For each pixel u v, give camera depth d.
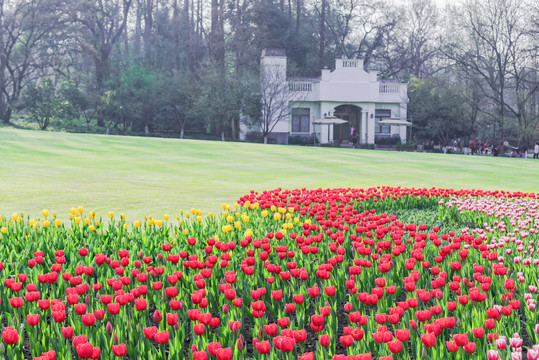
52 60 71.56
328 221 9.30
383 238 9.27
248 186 21.28
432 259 7.93
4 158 28.20
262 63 65.56
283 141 65.19
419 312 4.72
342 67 64.12
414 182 24.14
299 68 71.75
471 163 36.03
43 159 28.72
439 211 14.04
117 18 88.81
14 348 4.63
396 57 85.88
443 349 4.39
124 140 41.00
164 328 5.31
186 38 81.62
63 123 69.06
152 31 92.12
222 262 6.72
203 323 4.70
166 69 82.62
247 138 66.19
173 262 6.64
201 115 65.31
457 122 65.31
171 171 26.02
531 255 8.48
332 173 27.30
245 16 75.56
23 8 71.31
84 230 9.07
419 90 66.75
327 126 64.75
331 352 4.84
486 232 10.77
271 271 6.31
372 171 28.77
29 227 9.00
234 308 5.63
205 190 19.67
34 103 67.00
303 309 5.93
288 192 14.19
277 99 63.91
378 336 4.13
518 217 12.29
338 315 6.25
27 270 6.86
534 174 29.39
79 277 5.92
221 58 73.62
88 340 4.88
